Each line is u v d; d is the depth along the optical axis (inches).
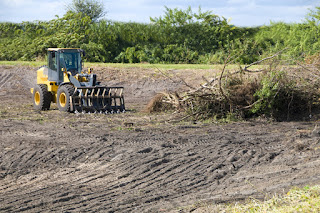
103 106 1011.3
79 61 1093.8
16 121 848.3
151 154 591.2
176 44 2359.7
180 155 589.0
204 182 472.7
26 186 457.4
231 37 2406.5
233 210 351.9
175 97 970.7
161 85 1557.6
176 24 2485.2
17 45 2229.3
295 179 460.1
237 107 924.0
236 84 948.6
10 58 2145.7
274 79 928.3
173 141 675.4
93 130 765.3
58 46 2208.4
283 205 343.6
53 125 812.6
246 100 923.4
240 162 556.1
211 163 548.4
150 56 2284.7
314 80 972.6
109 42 2352.4
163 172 509.0
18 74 1624.0
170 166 533.6
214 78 975.6
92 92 1002.1
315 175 468.4
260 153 596.7
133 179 480.7
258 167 530.6
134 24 2468.0
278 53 919.0
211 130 785.6
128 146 637.3
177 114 949.2
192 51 2326.5
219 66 1082.1
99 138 688.4
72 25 2385.6
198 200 404.5
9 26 2407.7
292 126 836.0
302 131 754.8
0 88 1489.9
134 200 410.0
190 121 893.2
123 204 399.2
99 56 2220.7
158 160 556.7
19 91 1480.1
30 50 2166.6
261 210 340.2
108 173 505.4
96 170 519.5
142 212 375.9
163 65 1855.3
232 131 775.7
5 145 635.5
